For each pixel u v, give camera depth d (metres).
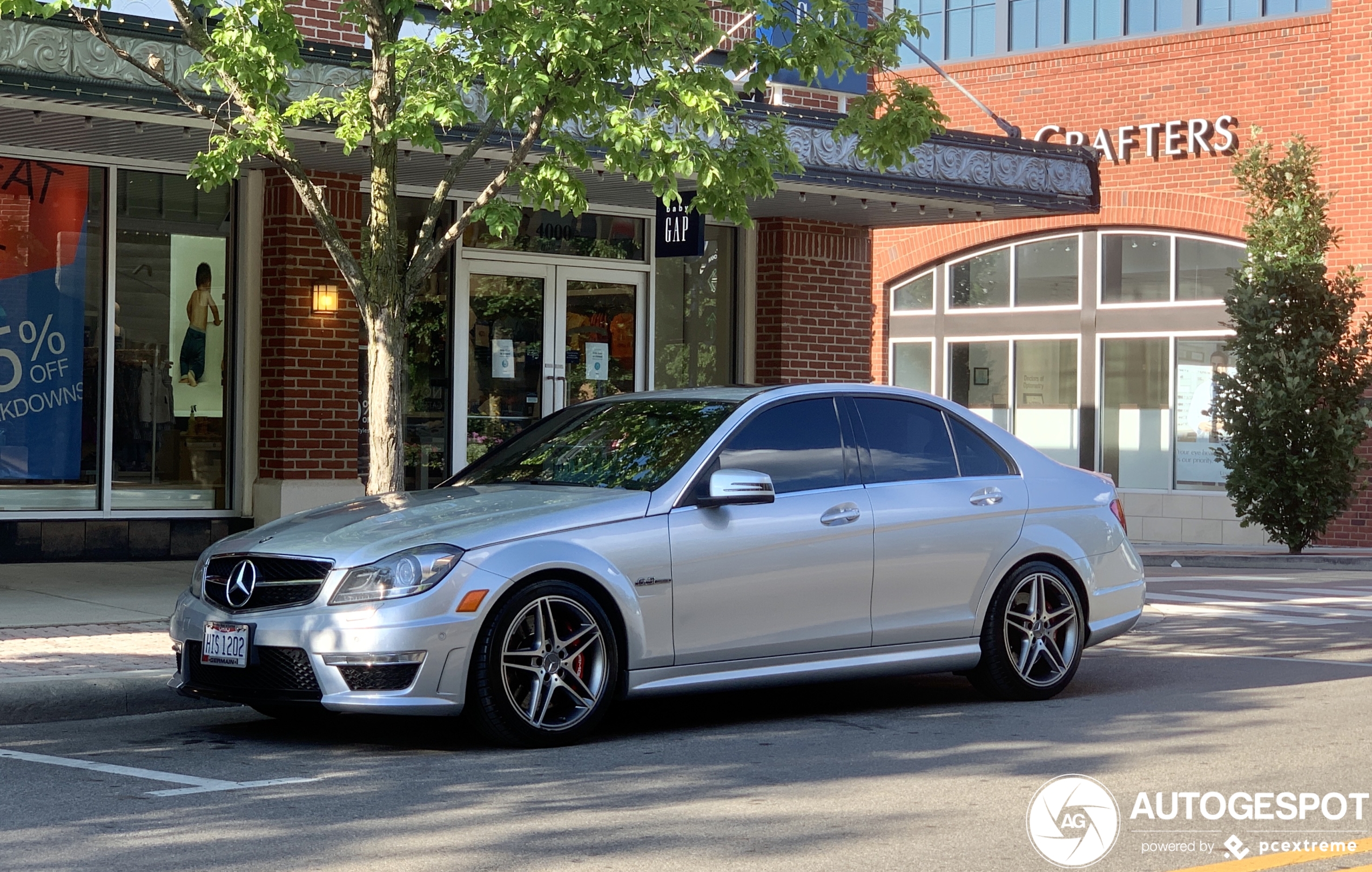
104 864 5.04
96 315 13.78
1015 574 8.60
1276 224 21.98
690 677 7.48
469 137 12.83
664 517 7.44
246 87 9.77
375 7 9.99
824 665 7.89
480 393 15.82
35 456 13.51
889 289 28.64
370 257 9.83
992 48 26.92
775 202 16.50
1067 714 8.23
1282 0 24.11
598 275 16.64
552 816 5.76
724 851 5.25
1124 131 25.42
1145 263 25.78
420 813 5.80
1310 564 21.00
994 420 27.52
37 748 7.14
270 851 5.21
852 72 17.48
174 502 14.17
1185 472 25.34
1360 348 21.83
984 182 16.33
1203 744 7.34
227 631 7.04
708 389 8.49
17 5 9.39
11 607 10.84
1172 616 13.61
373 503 7.88
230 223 14.41
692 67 10.08
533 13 9.88
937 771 6.66
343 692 6.77
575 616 7.20
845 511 7.96
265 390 14.32
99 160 13.66
